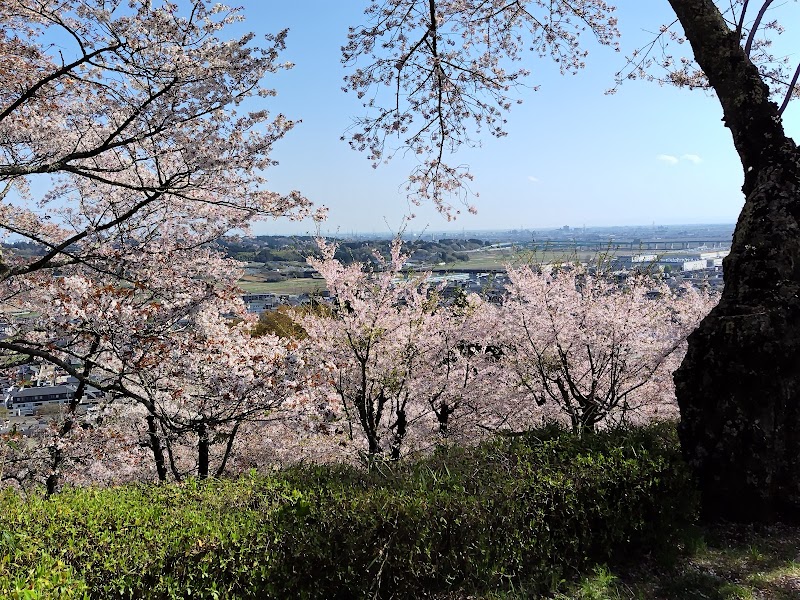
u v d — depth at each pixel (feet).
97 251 24.57
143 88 20.67
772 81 22.90
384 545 10.62
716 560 12.59
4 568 8.18
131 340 22.50
